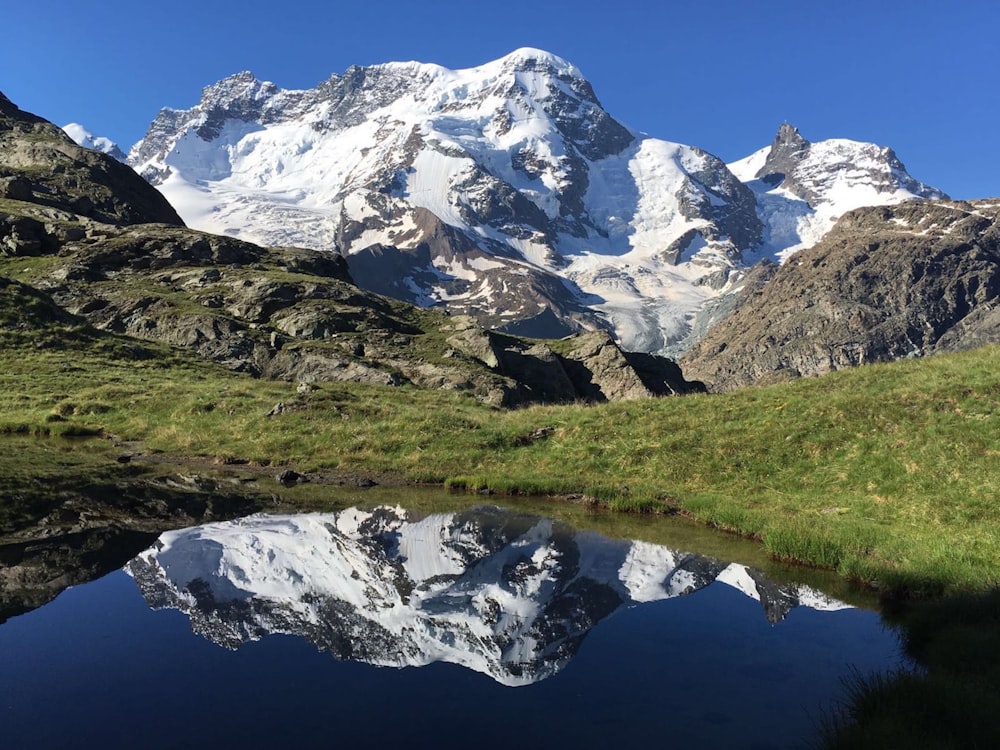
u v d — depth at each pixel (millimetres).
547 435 30453
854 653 10008
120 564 13328
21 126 106312
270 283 64000
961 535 16656
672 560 15398
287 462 28188
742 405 30156
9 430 32750
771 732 7332
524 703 7840
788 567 15203
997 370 27109
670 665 9289
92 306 57781
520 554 15391
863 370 33000
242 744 6684
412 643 9867
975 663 9258
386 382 50000
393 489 24438
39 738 6715
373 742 6766
